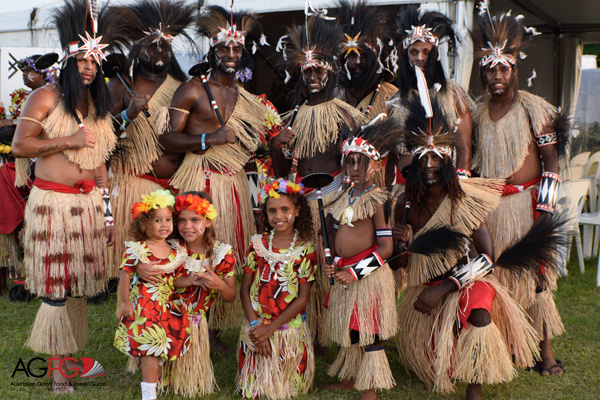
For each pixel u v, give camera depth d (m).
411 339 3.08
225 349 3.64
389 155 3.52
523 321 2.98
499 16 3.45
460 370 2.80
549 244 2.99
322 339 3.47
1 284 4.76
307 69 3.34
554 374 3.23
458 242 2.86
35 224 2.92
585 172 6.30
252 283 3.11
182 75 3.87
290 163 3.59
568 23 8.05
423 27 3.46
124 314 2.81
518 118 3.32
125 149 3.43
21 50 5.30
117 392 2.97
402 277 3.32
